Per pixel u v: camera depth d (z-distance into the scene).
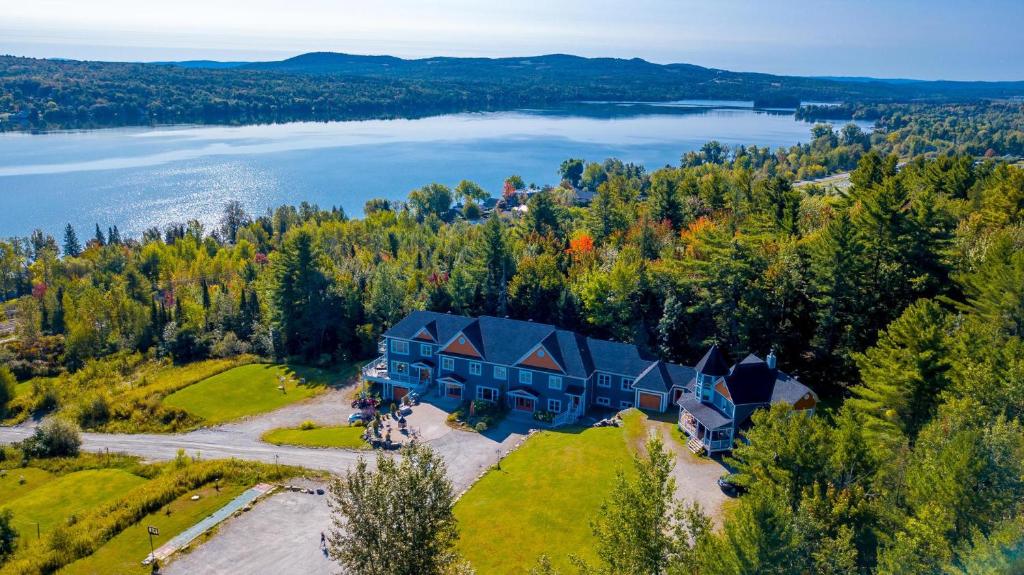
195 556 47.09
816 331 68.69
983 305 54.66
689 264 76.94
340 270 116.81
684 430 60.00
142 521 52.16
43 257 166.38
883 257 68.56
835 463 36.69
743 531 28.34
